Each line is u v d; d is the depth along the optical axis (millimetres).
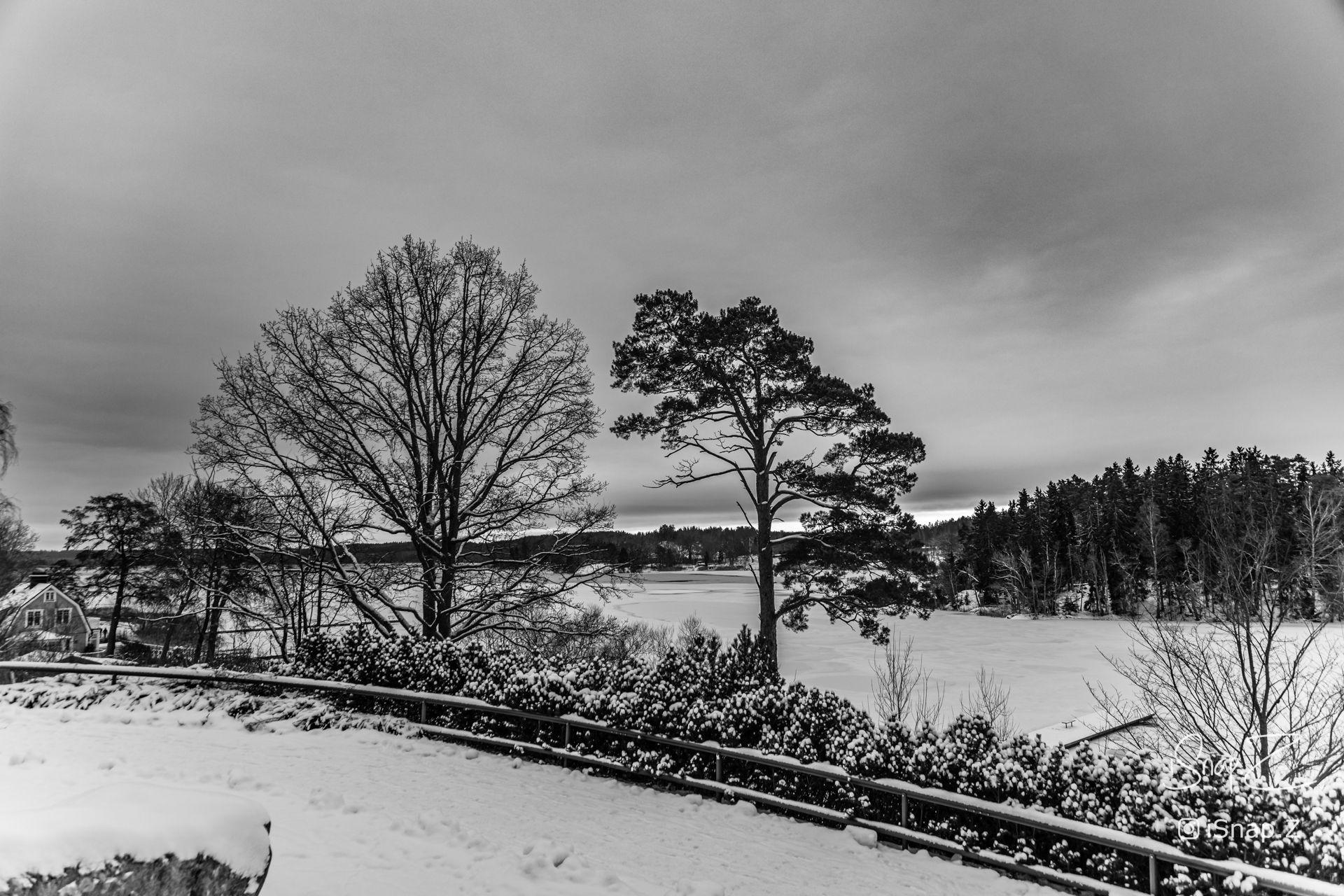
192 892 3533
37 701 14484
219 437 19875
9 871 3061
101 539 41375
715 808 10039
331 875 6285
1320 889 6363
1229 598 12359
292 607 23578
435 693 13766
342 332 21328
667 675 12414
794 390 22688
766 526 23359
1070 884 7691
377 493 20641
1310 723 11359
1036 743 9188
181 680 15562
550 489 22266
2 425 22984
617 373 24312
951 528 127688
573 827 8609
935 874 8031
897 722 10148
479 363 22906
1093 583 76062
